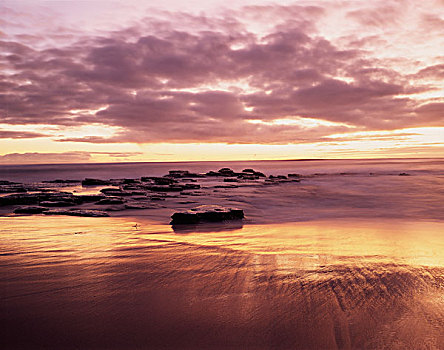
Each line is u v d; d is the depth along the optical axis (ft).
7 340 10.07
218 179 130.31
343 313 12.06
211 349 9.78
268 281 15.38
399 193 75.92
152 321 11.37
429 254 21.15
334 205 59.57
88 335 10.41
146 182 120.06
